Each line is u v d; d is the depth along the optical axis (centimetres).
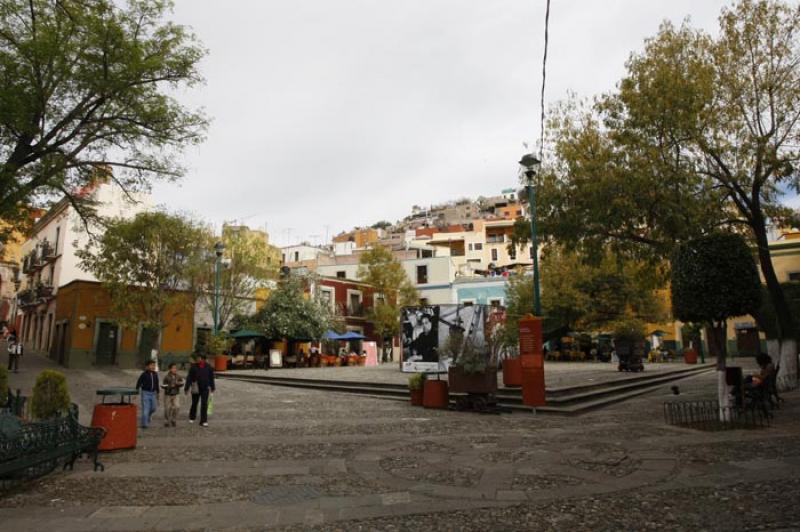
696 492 565
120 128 1363
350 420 1166
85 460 785
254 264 2998
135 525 502
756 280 1038
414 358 2361
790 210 1561
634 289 3656
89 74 1288
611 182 1347
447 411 1319
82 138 1383
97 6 1295
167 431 1048
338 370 2681
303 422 1141
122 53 1287
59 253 3119
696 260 1048
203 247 2753
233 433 1013
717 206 1388
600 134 1548
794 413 1095
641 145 1362
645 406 1344
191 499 584
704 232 1386
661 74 1356
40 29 1252
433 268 5088
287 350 3312
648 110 1345
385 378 2025
